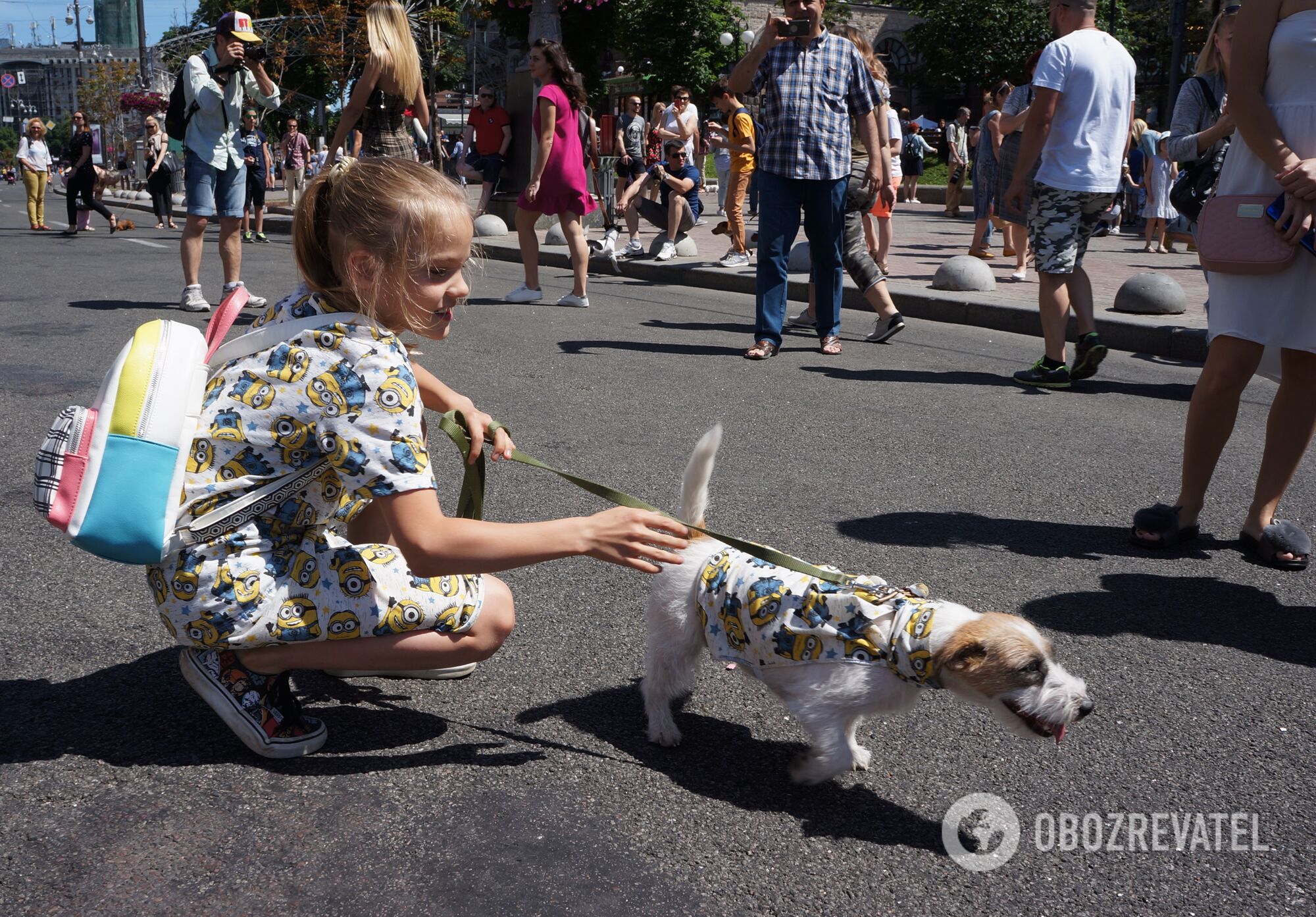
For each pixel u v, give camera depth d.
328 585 2.30
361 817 2.18
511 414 5.43
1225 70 4.95
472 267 2.35
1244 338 3.71
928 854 2.16
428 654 2.40
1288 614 3.39
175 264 11.36
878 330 7.71
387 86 7.05
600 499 4.21
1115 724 2.68
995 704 2.23
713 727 2.66
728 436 5.17
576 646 3.01
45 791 2.21
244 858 2.03
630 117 16.16
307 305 2.28
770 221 6.92
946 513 4.21
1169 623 3.29
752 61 6.98
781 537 3.87
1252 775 2.48
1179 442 5.31
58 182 51.03
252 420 2.20
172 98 7.63
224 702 2.34
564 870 2.04
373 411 2.16
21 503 3.90
